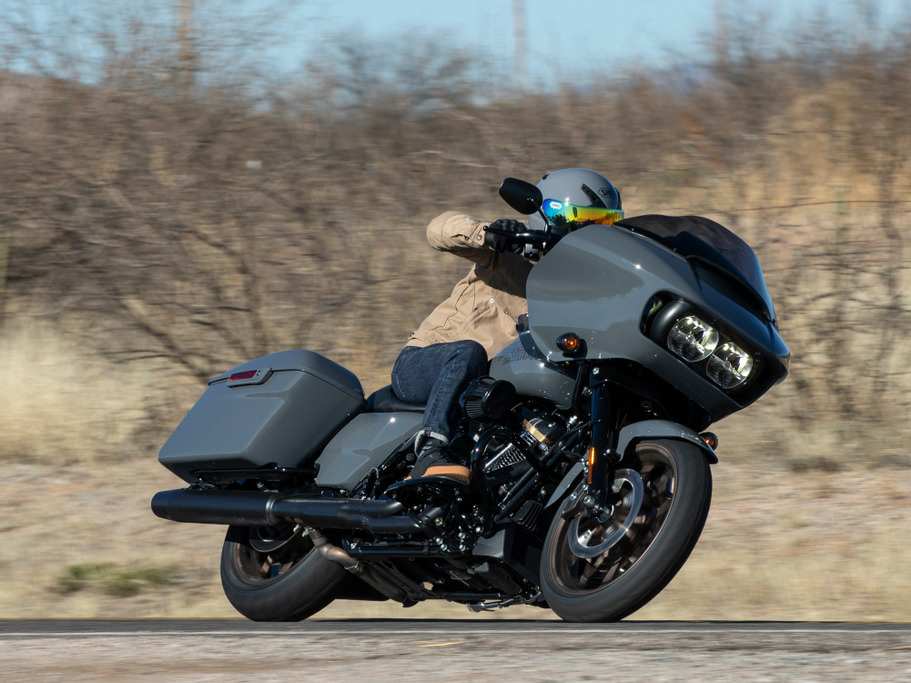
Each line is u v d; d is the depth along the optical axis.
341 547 20.05
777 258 35.75
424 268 37.72
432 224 19.31
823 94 38.44
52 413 36.53
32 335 38.75
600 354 17.23
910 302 35.53
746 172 38.06
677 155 39.16
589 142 39.50
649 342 16.89
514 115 39.84
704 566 25.91
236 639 15.33
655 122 39.84
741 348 17.05
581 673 12.05
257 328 37.62
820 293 35.16
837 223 35.66
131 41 40.44
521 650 13.61
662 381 17.81
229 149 39.28
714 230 18.02
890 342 34.84
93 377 37.88
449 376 18.97
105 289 38.03
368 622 19.64
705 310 16.77
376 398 20.66
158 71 40.12
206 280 37.97
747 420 35.09
